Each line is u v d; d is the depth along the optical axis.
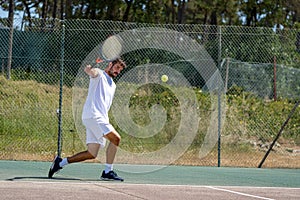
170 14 49.56
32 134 16.33
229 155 17.02
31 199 8.45
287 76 20.20
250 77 19.56
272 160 16.75
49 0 48.41
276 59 20.09
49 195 8.88
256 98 19.44
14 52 17.88
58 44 17.30
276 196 10.10
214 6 42.03
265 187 11.45
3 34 18.11
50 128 16.52
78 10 37.75
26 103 17.11
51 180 10.80
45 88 17.50
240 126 18.11
